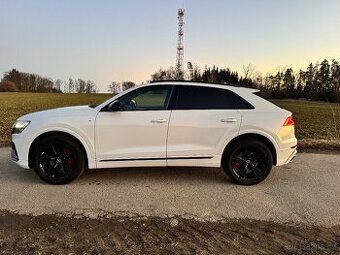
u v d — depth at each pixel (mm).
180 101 5578
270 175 6250
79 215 4387
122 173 6223
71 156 5516
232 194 5215
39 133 5398
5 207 4613
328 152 8391
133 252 3490
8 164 6812
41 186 5465
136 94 5562
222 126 5520
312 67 84438
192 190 5367
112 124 5398
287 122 5707
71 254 3439
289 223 4223
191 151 5516
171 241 3732
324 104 53812
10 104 41500
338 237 3883
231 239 3791
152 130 5438
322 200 5000
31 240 3725
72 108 5750
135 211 4527
